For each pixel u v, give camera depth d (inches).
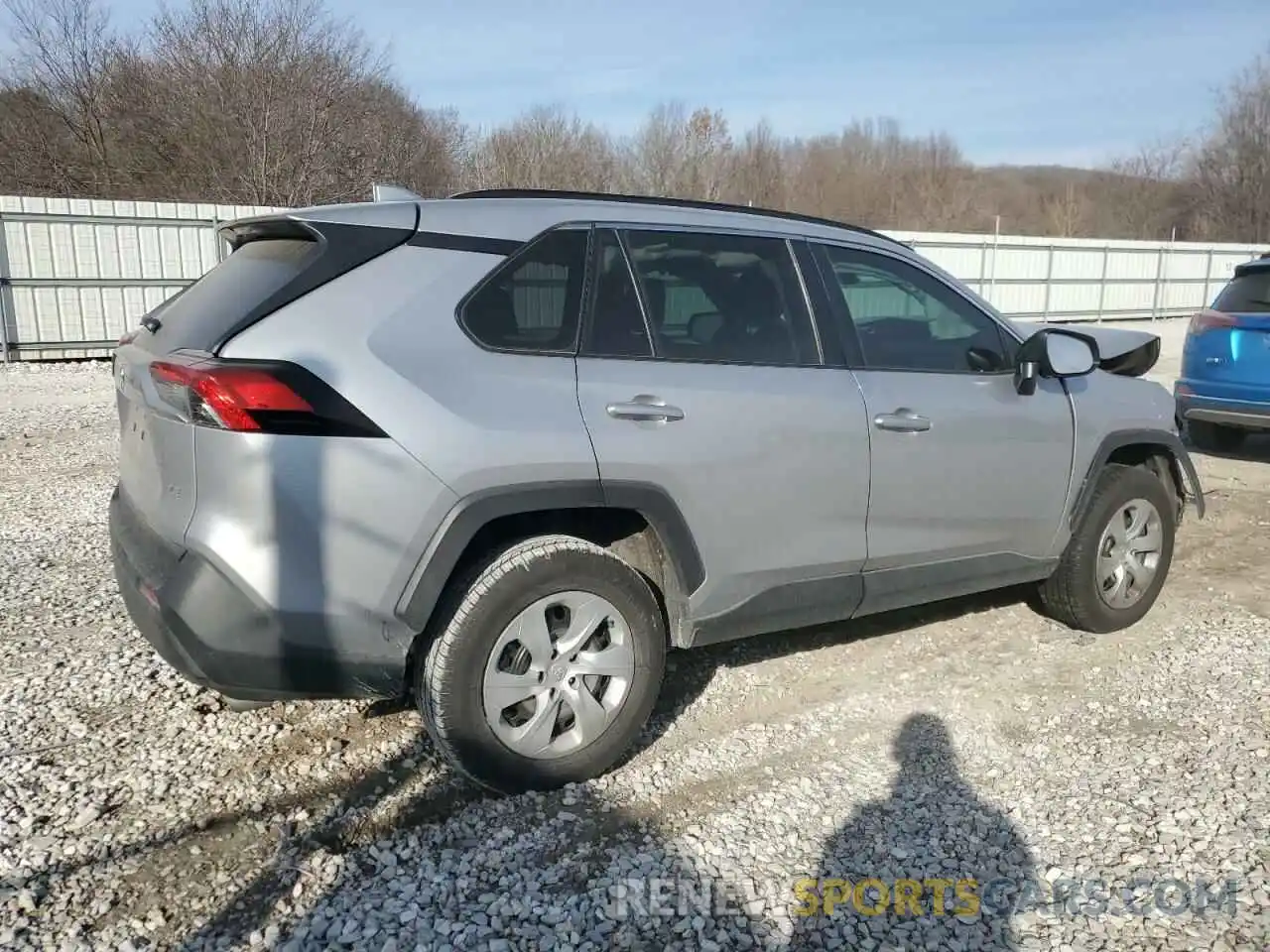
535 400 122.7
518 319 126.0
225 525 111.5
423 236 124.7
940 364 161.3
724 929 105.0
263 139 986.7
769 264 147.9
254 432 109.9
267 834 120.0
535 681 126.2
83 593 197.2
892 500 152.3
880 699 159.3
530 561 123.6
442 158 1214.9
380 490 113.8
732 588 139.8
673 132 1502.2
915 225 1854.1
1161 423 190.7
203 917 105.2
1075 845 120.0
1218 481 312.7
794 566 144.5
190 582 112.3
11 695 153.3
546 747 128.0
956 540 162.2
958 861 117.2
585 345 129.6
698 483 133.1
